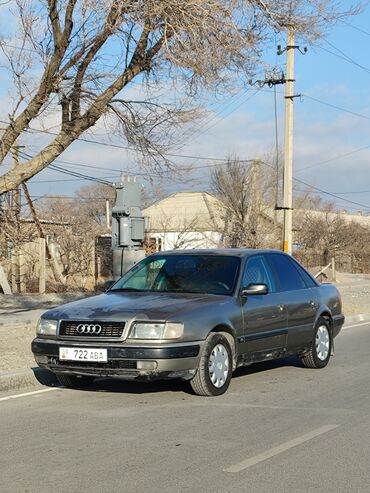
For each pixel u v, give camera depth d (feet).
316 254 149.89
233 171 130.62
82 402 26.37
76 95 35.76
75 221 102.78
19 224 86.89
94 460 18.78
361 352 39.83
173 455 19.16
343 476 17.31
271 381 30.37
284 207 79.61
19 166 35.58
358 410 24.59
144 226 48.37
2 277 80.53
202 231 138.31
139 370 24.52
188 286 28.78
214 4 34.37
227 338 27.27
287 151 79.41
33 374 29.96
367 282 122.62
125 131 39.78
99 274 104.06
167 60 36.68
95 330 25.17
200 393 26.55
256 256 30.78
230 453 19.30
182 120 40.37
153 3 33.88
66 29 33.88
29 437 21.30
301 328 31.83
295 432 21.54
